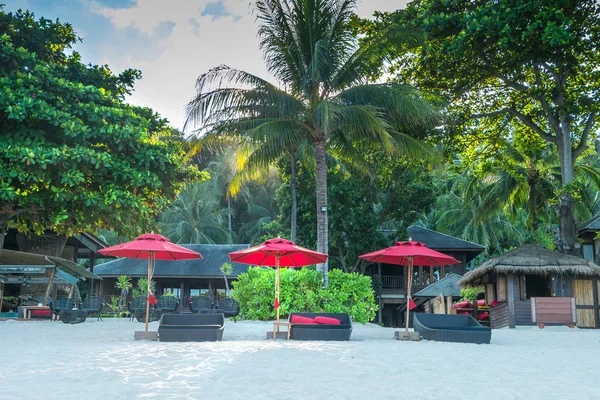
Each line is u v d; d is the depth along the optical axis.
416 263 15.40
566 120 23.88
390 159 33.88
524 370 8.83
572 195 23.80
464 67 24.33
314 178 35.75
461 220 51.88
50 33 21.66
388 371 8.47
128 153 19.52
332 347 11.33
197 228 58.69
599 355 11.12
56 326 17.66
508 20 20.38
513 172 30.59
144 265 35.84
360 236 34.94
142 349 10.60
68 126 17.53
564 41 19.36
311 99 19.88
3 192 16.64
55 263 23.16
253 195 66.00
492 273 23.42
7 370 8.02
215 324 13.73
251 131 18.11
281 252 14.04
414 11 24.23
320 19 19.94
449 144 26.75
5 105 17.14
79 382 7.16
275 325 13.39
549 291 23.08
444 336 13.53
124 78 23.36
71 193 17.70
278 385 7.18
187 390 6.72
